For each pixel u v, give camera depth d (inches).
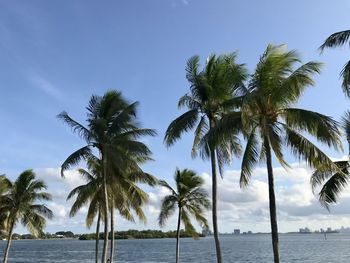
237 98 788.6
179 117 909.8
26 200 1498.5
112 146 1094.4
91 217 1328.7
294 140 724.7
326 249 4485.7
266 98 725.9
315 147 713.0
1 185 1462.8
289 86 697.6
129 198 1189.1
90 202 1310.3
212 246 6338.6
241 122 726.5
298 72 703.1
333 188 900.6
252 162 743.1
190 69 932.0
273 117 731.4
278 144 722.8
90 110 1137.4
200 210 1466.5
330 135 693.3
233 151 916.0
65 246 7135.8
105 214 1079.0
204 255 3914.9
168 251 4822.8
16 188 1489.9
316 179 888.3
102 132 1076.5
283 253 3853.3
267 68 721.0
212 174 904.9
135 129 1122.0
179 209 1464.1
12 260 3361.2
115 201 1268.5
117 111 1145.4
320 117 696.4
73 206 1238.3
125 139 1098.7
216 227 881.5
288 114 724.7
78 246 6968.5
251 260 3112.7
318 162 712.4
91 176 1363.2
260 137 753.0
